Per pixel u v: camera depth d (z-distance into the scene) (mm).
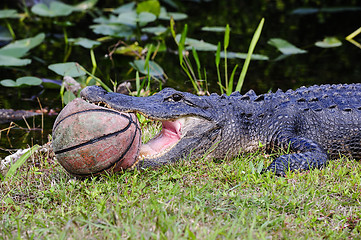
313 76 16875
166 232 6316
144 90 14625
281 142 10047
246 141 10156
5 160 10406
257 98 10555
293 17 24125
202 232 6344
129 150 8344
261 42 20469
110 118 8062
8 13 22500
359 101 11195
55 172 8992
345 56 19203
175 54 19219
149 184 8266
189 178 8477
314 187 8133
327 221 7141
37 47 19734
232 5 26016
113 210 6871
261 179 8312
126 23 21641
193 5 25875
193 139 9484
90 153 7938
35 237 6598
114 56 18906
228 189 8055
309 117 10562
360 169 9094
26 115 13695
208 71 17328
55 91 15766
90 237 6371
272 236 6559
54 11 21969
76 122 7883
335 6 25562
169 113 9203
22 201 7934
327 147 10617
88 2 23422
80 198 7617
